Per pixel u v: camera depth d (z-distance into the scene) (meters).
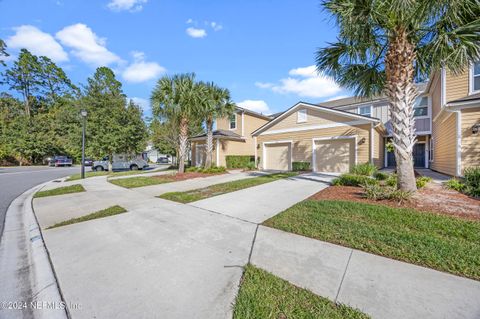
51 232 3.84
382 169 12.43
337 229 3.49
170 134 21.25
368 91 7.03
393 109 5.32
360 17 4.76
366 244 2.97
